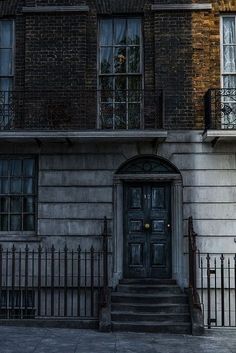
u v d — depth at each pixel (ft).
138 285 41.75
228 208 42.42
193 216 42.45
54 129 41.29
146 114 43.09
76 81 43.39
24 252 42.42
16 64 44.42
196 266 41.01
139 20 44.78
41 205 43.04
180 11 43.68
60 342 32.94
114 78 44.42
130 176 43.19
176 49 43.42
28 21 44.09
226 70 43.83
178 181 42.91
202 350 31.37
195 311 36.81
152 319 37.65
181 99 43.09
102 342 33.17
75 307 42.11
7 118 43.65
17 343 32.50
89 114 43.29
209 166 42.75
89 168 43.19
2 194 44.11
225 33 44.16
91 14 44.34
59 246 42.63
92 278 39.42
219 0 43.88
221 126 42.06
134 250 43.55
